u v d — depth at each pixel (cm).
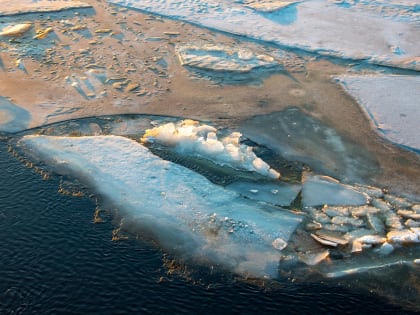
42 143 902
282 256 711
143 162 866
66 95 1052
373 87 1141
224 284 666
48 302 626
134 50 1255
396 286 675
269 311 632
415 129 996
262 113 1031
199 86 1117
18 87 1066
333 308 641
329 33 1406
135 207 779
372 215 787
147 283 659
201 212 773
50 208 768
